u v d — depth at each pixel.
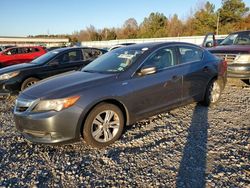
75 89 3.76
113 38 81.62
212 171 3.18
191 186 2.90
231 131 4.38
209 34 10.62
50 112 3.58
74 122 3.64
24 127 3.78
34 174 3.25
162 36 63.16
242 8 50.31
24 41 58.00
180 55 5.06
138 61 4.39
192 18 59.66
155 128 4.60
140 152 3.74
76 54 8.44
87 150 3.87
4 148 4.00
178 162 3.43
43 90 3.86
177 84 4.82
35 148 3.98
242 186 2.87
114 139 4.04
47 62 7.85
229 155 3.57
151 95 4.41
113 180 3.08
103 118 3.95
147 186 2.93
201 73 5.32
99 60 5.07
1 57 14.31
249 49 7.57
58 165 3.46
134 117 4.26
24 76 7.34
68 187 2.97
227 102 6.14
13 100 7.32
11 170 3.36
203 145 3.89
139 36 70.62
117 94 3.98
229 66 7.74
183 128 4.57
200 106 5.78
